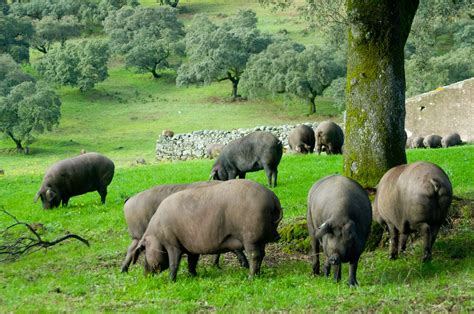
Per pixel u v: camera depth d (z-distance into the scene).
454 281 12.46
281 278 13.71
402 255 14.96
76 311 11.91
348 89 17.50
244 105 105.50
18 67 110.88
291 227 16.66
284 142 48.97
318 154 36.78
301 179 26.94
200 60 111.62
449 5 25.80
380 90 16.98
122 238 20.56
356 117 17.27
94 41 119.25
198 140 52.88
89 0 165.12
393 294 11.80
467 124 48.59
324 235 12.47
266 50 104.38
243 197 13.32
